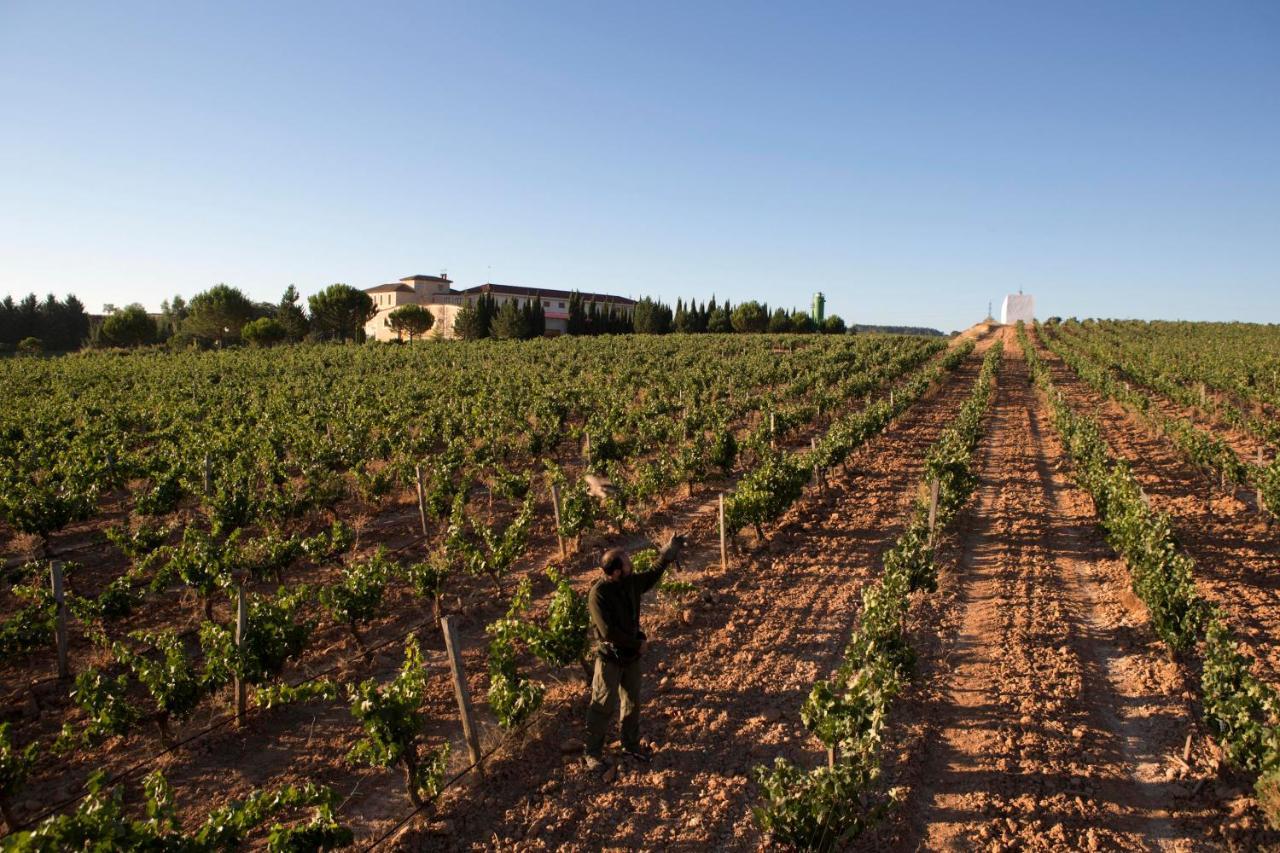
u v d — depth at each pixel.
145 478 15.73
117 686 6.17
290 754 6.32
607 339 71.88
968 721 6.57
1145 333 71.50
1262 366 32.94
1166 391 28.52
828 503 14.36
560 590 7.40
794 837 4.77
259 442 17.08
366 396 27.28
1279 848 4.86
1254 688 5.34
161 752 6.02
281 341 76.69
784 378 37.31
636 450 17.73
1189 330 76.31
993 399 31.86
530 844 5.14
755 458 17.97
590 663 7.42
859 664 6.50
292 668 7.80
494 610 9.38
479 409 22.88
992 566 10.66
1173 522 12.66
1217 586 9.59
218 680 6.52
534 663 7.89
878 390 33.41
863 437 18.27
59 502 11.09
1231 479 13.84
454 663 5.78
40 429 19.12
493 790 5.76
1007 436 22.66
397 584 10.12
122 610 8.21
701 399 27.08
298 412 23.30
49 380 34.72
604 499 12.39
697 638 8.37
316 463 14.62
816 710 5.68
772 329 101.25
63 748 5.86
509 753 6.20
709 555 11.27
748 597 9.55
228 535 11.77
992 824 5.22
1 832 5.36
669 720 6.69
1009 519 13.21
